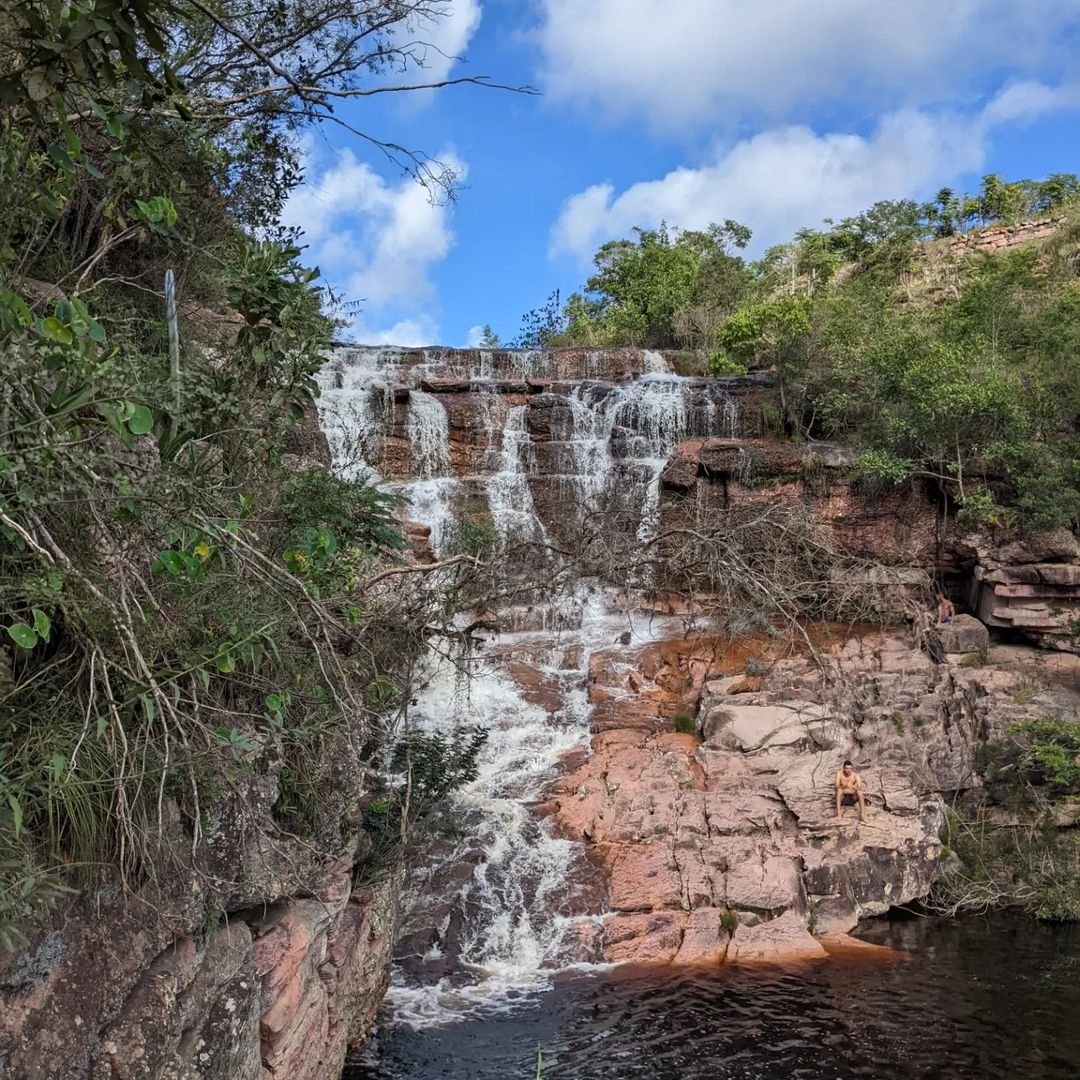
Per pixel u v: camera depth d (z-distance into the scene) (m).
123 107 6.69
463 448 24.97
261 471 6.82
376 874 10.20
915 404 21.98
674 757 16.36
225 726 5.39
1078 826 16.27
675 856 14.34
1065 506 20.12
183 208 8.05
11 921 3.76
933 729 16.86
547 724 17.84
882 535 22.39
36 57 4.23
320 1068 7.66
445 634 8.52
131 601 4.81
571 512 22.16
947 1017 11.30
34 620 4.11
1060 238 32.81
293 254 6.53
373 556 8.34
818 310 27.56
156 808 4.78
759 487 22.70
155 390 4.58
